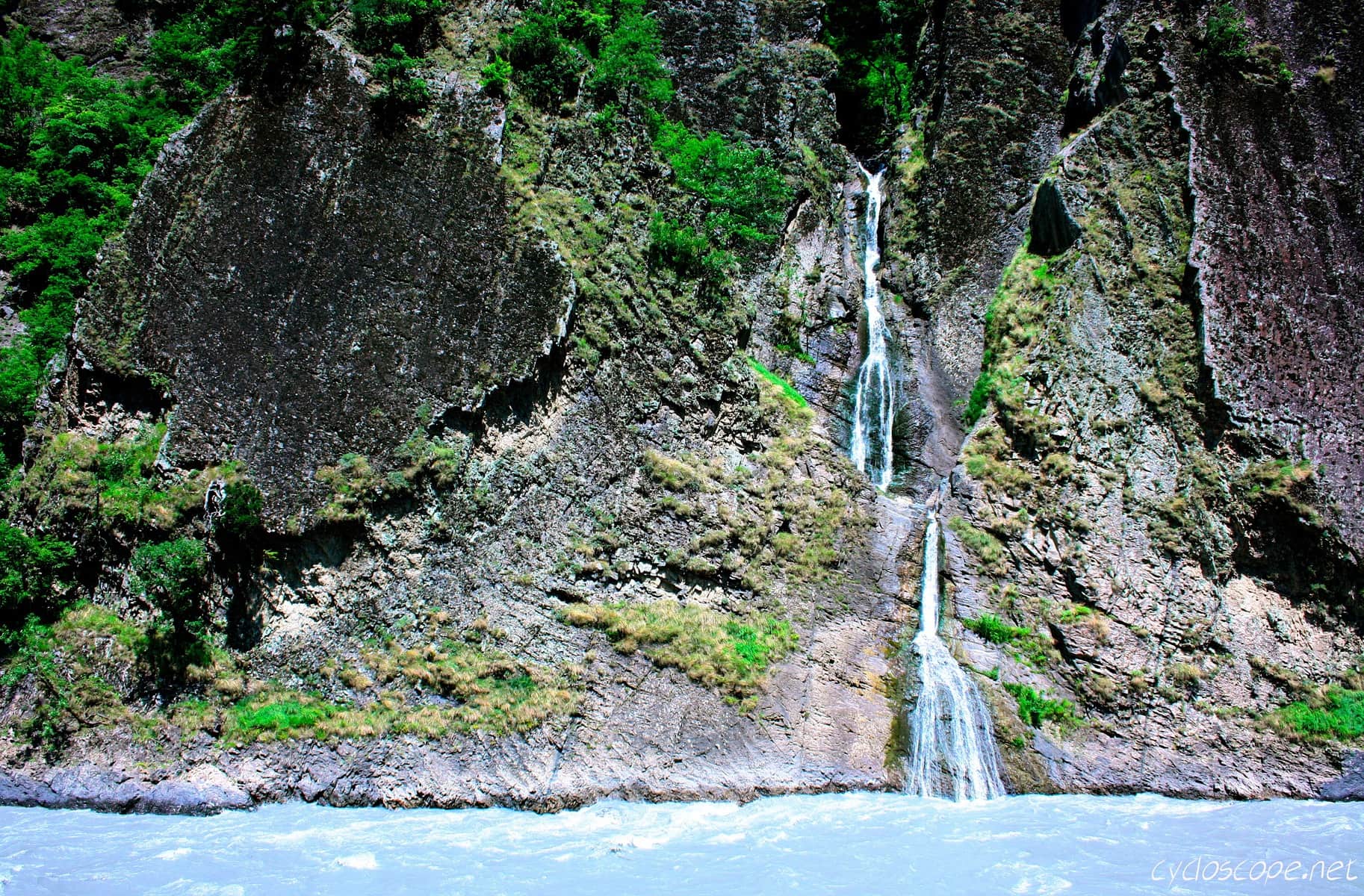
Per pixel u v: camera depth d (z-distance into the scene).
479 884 10.39
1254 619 15.72
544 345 15.35
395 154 15.84
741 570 15.85
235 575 13.71
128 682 13.05
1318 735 14.76
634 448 15.99
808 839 12.12
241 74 15.93
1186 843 12.13
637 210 17.69
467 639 14.08
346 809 12.67
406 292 15.14
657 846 11.75
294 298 14.77
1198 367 17.09
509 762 13.37
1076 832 12.55
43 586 13.48
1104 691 15.16
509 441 15.18
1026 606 15.98
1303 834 12.49
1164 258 18.05
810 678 15.15
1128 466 16.84
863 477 17.50
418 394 14.73
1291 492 15.90
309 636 13.73
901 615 16.19
